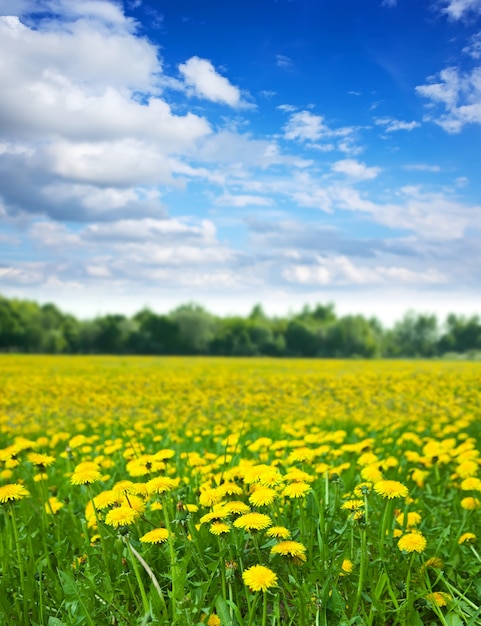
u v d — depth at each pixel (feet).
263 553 8.49
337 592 7.45
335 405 35.19
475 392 40.09
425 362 98.02
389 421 27.43
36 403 38.50
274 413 32.14
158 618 7.11
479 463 12.78
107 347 175.94
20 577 8.21
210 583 7.64
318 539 8.43
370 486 9.70
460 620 7.26
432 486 13.75
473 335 168.04
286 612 7.62
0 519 11.02
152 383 50.88
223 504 8.36
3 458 11.00
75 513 11.62
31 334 174.81
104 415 32.58
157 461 10.62
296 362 100.22
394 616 7.75
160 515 10.23
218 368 76.48
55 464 17.34
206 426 26.66
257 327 181.27
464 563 9.05
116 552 9.00
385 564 8.21
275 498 8.84
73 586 7.65
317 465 12.82
